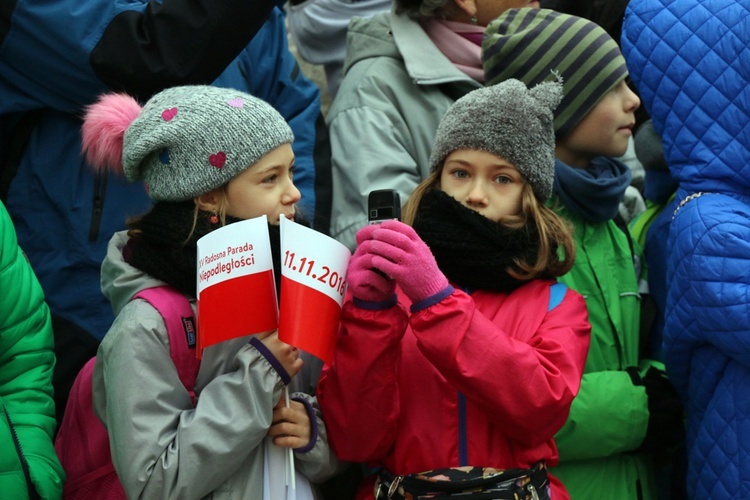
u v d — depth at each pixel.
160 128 7.36
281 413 7.28
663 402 9.33
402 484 7.38
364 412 7.26
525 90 8.07
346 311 7.24
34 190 9.40
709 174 8.98
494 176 7.95
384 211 7.30
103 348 7.24
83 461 7.82
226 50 9.13
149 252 7.43
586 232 9.76
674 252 8.91
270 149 7.49
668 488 10.29
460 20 10.66
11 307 7.84
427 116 10.11
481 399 7.16
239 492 7.16
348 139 9.95
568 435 8.95
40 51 9.16
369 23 10.78
